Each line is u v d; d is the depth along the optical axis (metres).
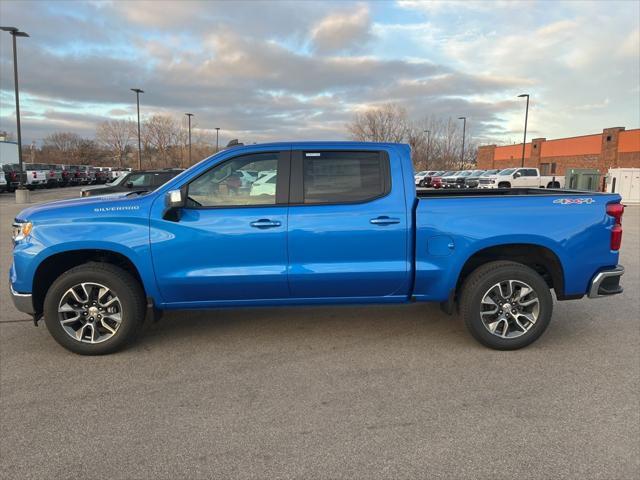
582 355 4.29
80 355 4.32
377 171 4.31
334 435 3.03
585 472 2.65
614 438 2.97
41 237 4.12
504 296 4.35
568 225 4.30
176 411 3.33
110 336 4.28
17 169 32.84
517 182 30.84
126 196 4.65
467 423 3.16
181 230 4.14
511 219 4.26
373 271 4.26
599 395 3.53
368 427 3.12
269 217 4.18
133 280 4.27
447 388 3.66
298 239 4.20
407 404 3.42
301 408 3.37
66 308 4.21
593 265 4.37
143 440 2.98
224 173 4.27
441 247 4.27
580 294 4.43
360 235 4.23
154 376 3.89
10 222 15.20
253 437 3.01
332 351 4.41
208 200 4.25
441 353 4.35
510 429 3.08
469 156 74.25
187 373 3.95
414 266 4.29
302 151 4.29
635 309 5.68
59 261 4.39
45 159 92.00
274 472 2.67
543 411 3.30
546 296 4.30
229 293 4.31
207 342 4.64
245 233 4.17
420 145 63.25
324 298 4.41
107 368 4.05
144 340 4.70
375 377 3.86
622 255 9.17
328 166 4.29
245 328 5.04
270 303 4.41
